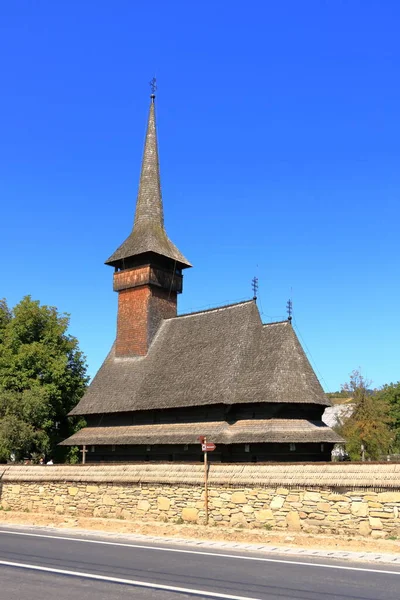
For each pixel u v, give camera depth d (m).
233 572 15.92
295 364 40.12
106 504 30.39
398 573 15.80
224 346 43.69
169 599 12.80
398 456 69.31
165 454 42.31
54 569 16.45
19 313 59.06
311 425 38.50
